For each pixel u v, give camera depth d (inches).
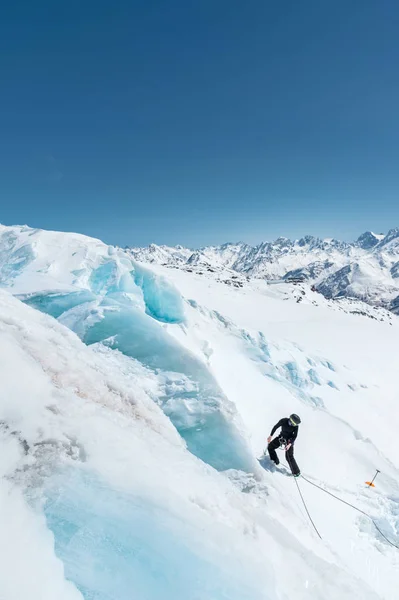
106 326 335.3
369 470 392.2
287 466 333.4
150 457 136.7
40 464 102.1
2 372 121.7
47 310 349.4
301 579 125.5
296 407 473.4
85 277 424.2
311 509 279.1
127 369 294.7
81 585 81.5
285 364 714.2
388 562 254.1
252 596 100.7
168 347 335.9
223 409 288.7
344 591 127.8
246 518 146.9
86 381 176.9
